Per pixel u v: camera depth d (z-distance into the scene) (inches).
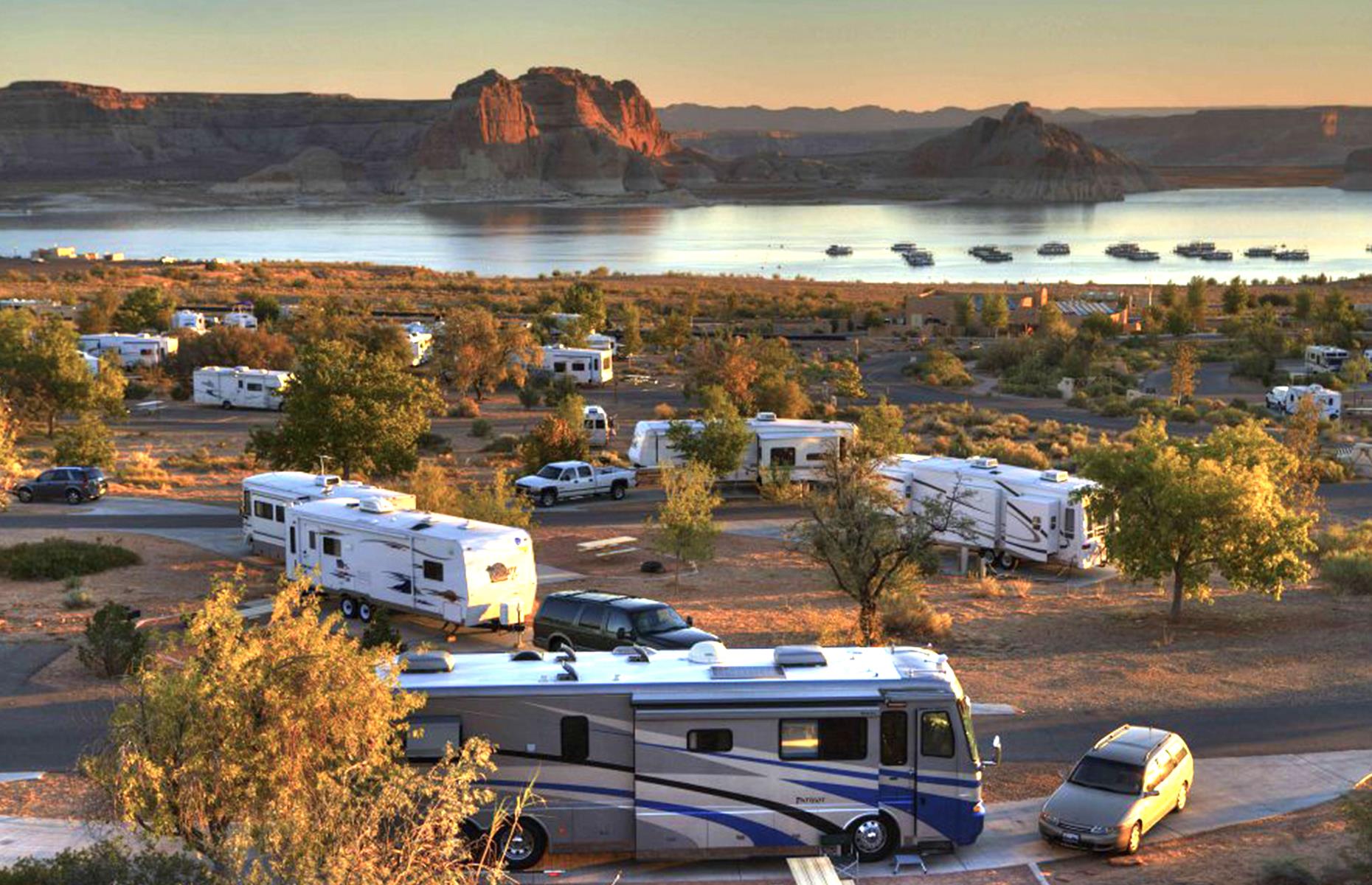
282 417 3361.2
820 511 1227.9
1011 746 930.1
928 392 4156.0
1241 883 685.3
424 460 2539.4
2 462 2007.9
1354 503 2207.2
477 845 730.2
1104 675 1102.4
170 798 564.7
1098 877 708.0
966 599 1439.5
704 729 727.1
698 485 1534.2
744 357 3449.8
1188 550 1272.1
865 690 734.5
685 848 732.7
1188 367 3737.7
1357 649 1181.7
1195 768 891.4
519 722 726.5
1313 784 858.1
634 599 1143.6
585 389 3882.9
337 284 7559.1
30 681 1078.4
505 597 1256.2
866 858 737.6
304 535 1380.4
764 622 1280.8
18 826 764.0
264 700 575.2
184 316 4960.6
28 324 3341.5
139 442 2891.2
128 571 1545.3
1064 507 1562.5
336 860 492.7
